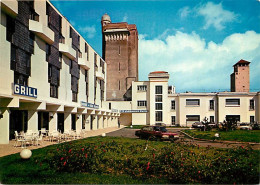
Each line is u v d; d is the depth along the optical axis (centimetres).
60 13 2466
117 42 6381
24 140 1265
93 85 3703
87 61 3170
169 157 774
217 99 4581
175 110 4734
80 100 3073
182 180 648
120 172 745
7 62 1500
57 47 2358
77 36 3008
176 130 3331
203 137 1925
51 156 927
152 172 724
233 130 2684
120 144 1321
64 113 2550
